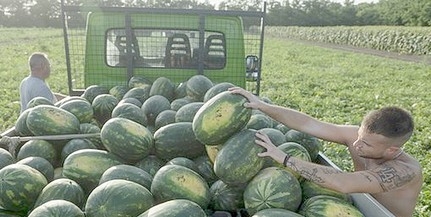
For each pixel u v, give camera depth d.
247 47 7.53
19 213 3.09
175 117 4.21
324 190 3.05
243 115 3.17
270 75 21.27
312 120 3.70
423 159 8.20
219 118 3.12
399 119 2.99
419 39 37.09
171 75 6.47
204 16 6.19
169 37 6.38
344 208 2.77
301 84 18.08
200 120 3.18
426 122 11.04
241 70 6.60
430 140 9.31
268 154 2.96
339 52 39.47
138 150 3.50
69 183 3.04
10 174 3.00
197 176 3.08
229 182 3.02
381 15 74.31
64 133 3.88
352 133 3.67
